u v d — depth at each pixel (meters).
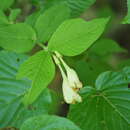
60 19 0.41
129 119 0.41
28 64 0.38
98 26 0.36
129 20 0.37
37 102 0.43
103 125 0.41
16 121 0.43
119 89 0.43
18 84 0.44
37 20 0.41
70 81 0.38
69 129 0.37
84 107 0.42
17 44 0.40
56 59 0.39
